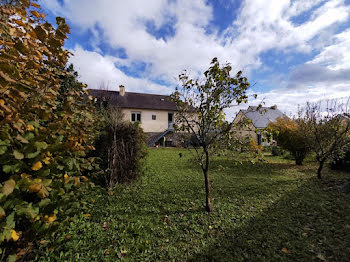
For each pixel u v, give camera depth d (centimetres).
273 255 238
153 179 587
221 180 597
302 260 229
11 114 137
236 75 327
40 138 167
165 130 2098
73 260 219
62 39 185
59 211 240
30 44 159
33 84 158
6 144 141
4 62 123
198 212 356
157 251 245
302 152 911
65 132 200
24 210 152
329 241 266
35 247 228
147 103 2136
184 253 243
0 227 137
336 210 362
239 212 359
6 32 144
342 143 635
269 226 307
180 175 654
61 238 249
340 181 571
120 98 2048
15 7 155
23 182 152
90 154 496
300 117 881
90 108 309
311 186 537
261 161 332
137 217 328
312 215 346
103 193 440
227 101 338
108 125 511
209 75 338
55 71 210
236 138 346
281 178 639
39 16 174
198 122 357
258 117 2203
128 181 517
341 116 688
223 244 260
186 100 363
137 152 550
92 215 331
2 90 127
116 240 261
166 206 382
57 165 197
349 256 234
